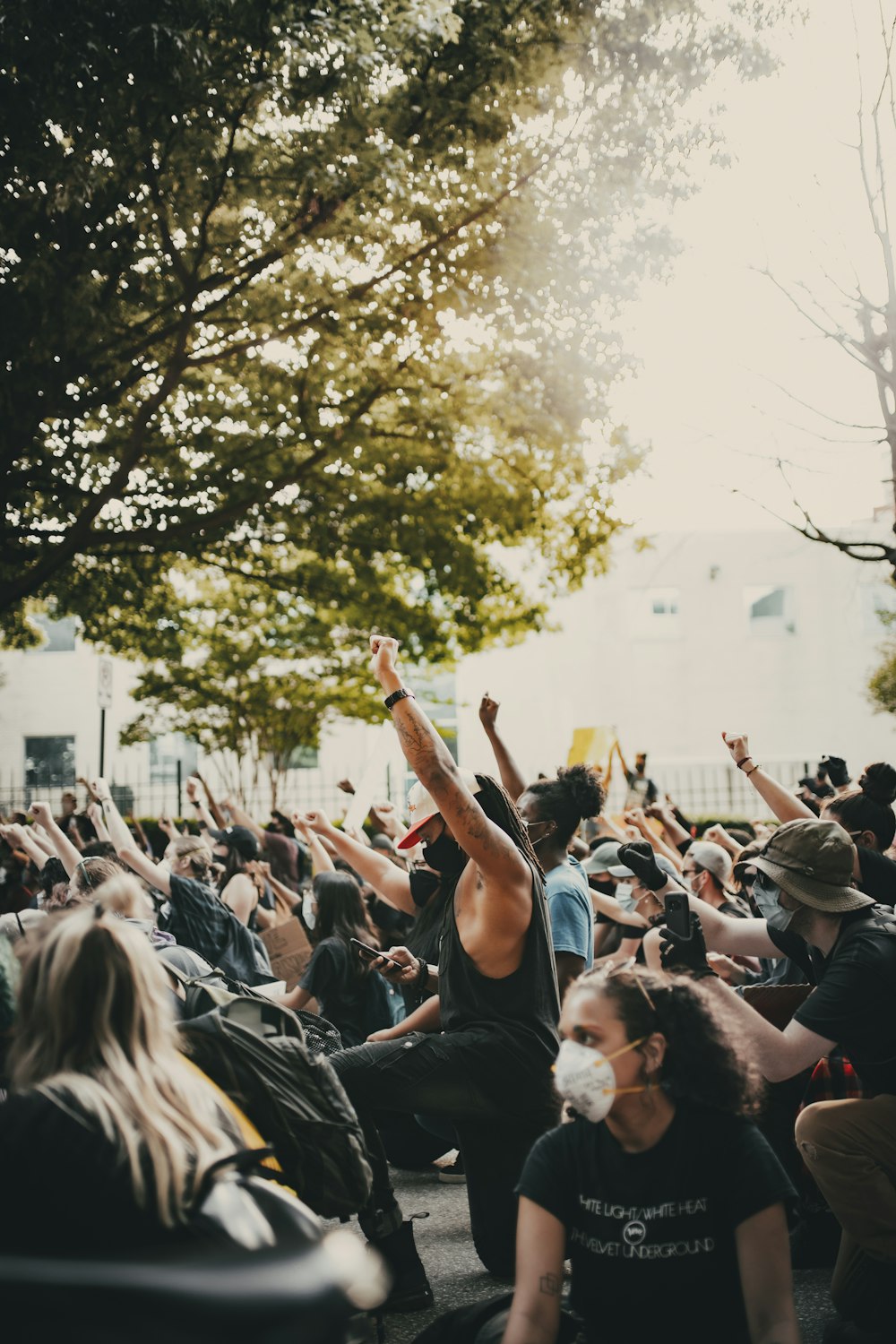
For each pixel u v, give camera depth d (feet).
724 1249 8.75
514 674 107.04
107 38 28.45
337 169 33.76
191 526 41.29
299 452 44.16
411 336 41.11
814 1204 15.60
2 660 108.06
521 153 36.81
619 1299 8.80
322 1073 10.32
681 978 9.26
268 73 31.63
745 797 112.47
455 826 12.98
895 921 13.06
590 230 36.73
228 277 37.01
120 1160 6.68
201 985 10.89
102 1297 5.23
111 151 31.17
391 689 13.06
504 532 46.83
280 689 82.79
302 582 48.67
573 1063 8.77
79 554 44.68
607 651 113.60
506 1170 13.93
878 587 113.70
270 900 32.50
